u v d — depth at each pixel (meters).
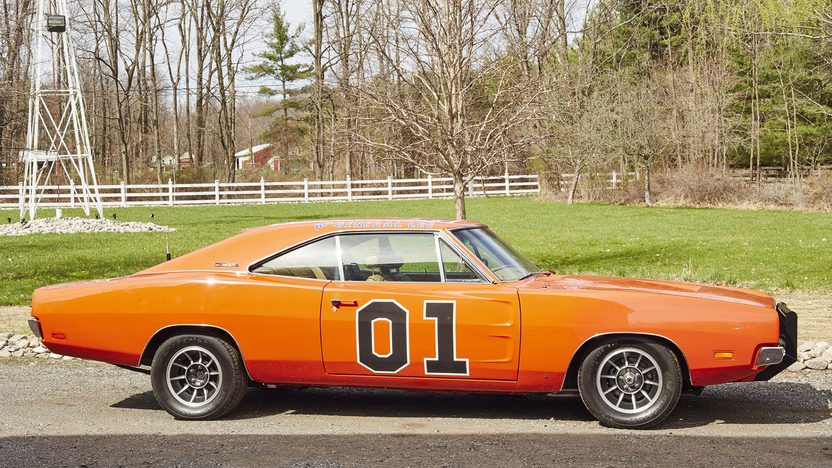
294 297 6.09
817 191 37.12
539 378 5.87
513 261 6.54
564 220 31.55
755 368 5.67
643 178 44.00
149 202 45.62
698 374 5.72
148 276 6.45
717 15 49.09
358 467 4.96
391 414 6.37
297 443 5.54
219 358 6.22
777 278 14.23
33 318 6.53
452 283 6.05
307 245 6.36
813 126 48.12
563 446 5.36
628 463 4.95
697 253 19.06
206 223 31.97
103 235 26.16
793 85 47.84
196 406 6.26
